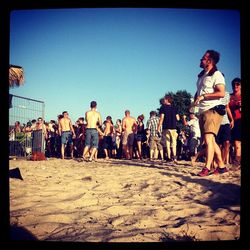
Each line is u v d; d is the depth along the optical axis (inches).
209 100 181.5
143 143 442.9
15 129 365.1
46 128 485.1
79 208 112.0
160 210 107.5
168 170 232.4
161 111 319.6
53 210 107.2
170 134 320.2
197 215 103.3
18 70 324.8
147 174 206.7
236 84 222.7
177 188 151.2
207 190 143.5
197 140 360.8
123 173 215.9
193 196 132.2
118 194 138.4
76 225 91.6
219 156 191.0
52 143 484.7
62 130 398.9
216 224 91.7
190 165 281.6
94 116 360.8
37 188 147.2
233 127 226.1
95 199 126.2
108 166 279.4
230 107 226.2
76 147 469.1
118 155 467.5
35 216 98.1
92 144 361.1
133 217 100.1
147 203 119.5
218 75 178.9
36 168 251.3
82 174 209.5
